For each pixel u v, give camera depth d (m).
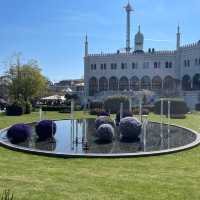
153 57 111.00
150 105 79.19
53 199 13.65
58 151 24.64
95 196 14.13
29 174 17.64
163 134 34.59
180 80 107.69
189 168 19.56
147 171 18.70
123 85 114.44
